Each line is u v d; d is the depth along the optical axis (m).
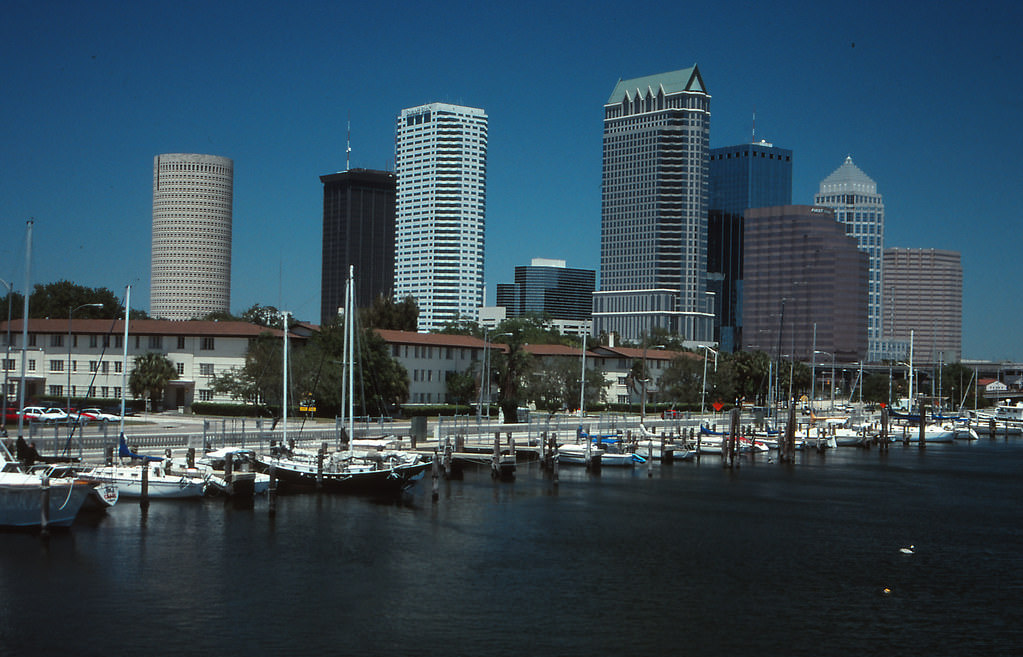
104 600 49.47
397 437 105.06
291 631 46.03
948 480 109.25
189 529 64.56
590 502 83.00
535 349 182.50
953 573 61.19
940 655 45.50
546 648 44.84
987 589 57.28
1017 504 91.19
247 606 49.41
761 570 60.38
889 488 100.38
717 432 134.25
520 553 62.56
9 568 54.09
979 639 47.84
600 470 106.19
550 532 69.44
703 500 86.81
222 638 44.84
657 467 112.31
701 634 47.44
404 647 44.44
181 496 73.12
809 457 134.25
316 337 140.75
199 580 53.41
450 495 83.88
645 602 52.47
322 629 46.44
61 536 61.38
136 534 62.53
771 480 103.75
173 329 145.88
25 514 60.97
